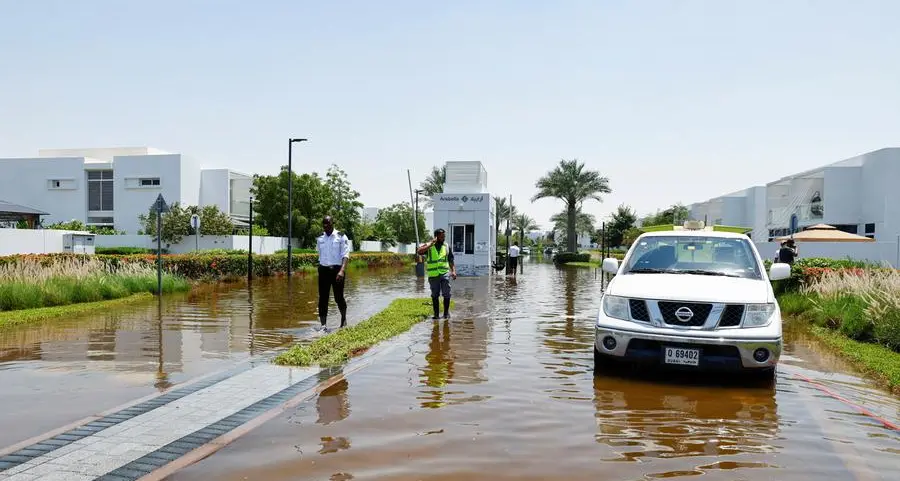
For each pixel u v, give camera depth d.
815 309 11.05
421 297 16.27
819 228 26.12
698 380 6.46
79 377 6.45
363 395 5.70
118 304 13.84
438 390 5.91
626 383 6.30
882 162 35.47
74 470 3.77
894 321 8.45
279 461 3.99
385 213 61.69
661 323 6.12
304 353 7.36
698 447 4.36
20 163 43.47
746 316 6.04
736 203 55.66
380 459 4.05
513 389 5.99
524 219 79.44
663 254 7.59
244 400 5.44
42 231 25.98
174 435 4.47
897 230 34.66
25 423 4.82
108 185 43.44
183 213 34.91
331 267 10.12
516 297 16.72
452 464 3.97
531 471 3.87
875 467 3.99
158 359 7.43
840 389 6.21
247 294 16.83
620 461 4.06
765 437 4.59
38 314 11.19
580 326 10.69
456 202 28.58
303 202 40.75
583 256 49.22
